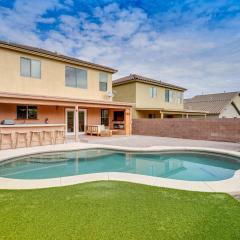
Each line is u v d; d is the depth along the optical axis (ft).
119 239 10.09
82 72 58.49
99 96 63.00
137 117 74.95
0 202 14.29
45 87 50.57
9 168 29.09
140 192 16.48
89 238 10.16
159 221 11.75
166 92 87.35
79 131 61.67
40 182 19.26
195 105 118.93
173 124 58.80
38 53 48.34
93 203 14.16
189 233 10.60
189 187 17.85
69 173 27.04
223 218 12.10
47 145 41.42
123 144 43.86
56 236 10.28
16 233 10.53
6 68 44.29
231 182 19.33
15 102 38.14
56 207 13.47
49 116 53.31
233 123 49.01
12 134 37.73
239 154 32.96
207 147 40.47
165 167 30.68
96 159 34.68
